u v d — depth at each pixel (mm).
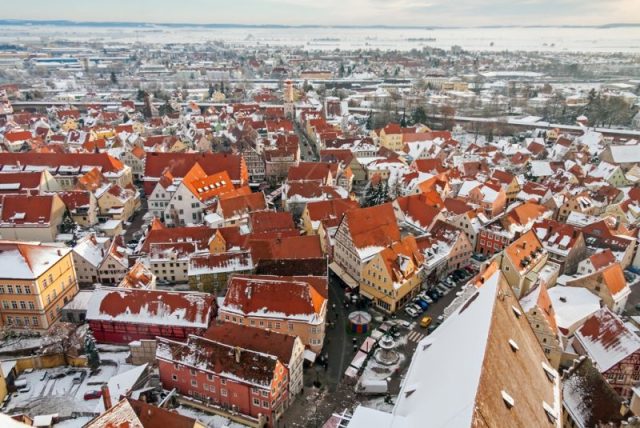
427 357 63531
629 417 64438
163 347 81188
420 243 117500
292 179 167250
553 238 123625
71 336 89500
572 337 89938
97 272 115688
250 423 76188
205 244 120438
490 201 149625
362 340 97000
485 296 61375
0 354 89500
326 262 105688
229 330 83375
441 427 43844
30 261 94438
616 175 185500
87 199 147875
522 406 50750
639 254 125500
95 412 73375
